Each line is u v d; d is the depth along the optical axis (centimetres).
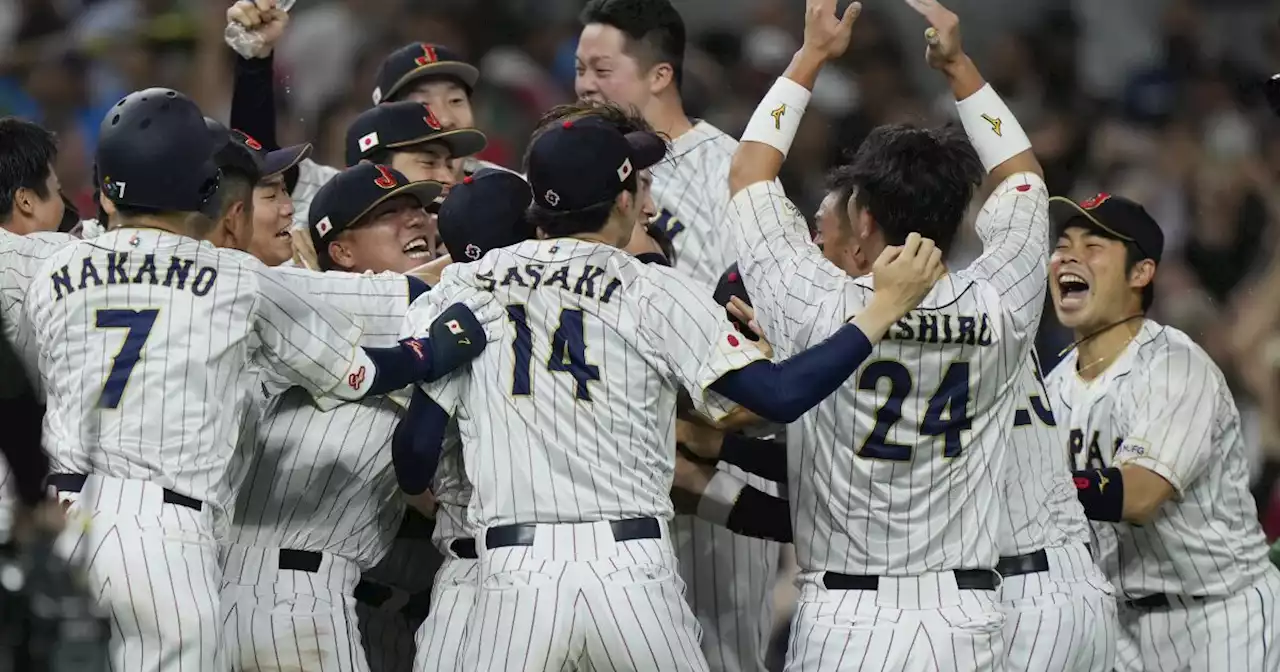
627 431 1652
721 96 4512
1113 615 1891
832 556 1738
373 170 2006
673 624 1631
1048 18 4853
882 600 1712
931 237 1748
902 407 1692
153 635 1588
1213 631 2105
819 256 1752
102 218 1828
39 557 1409
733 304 1895
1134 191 4331
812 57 1848
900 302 1620
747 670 2214
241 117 2281
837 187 1819
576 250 1680
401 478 1695
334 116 4422
